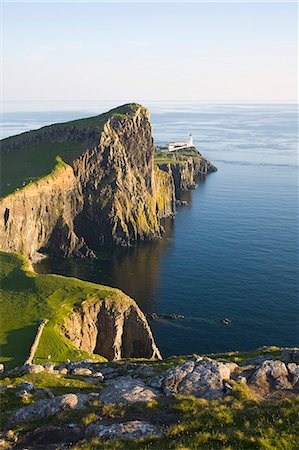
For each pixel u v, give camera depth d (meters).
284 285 114.12
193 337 92.31
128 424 26.31
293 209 188.38
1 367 53.19
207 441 23.73
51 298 82.06
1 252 107.38
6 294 84.50
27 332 70.19
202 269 127.50
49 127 187.25
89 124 177.88
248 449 22.70
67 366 43.25
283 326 95.38
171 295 112.00
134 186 178.88
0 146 191.12
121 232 164.88
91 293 83.94
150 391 31.36
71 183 164.75
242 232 159.38
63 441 25.92
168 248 150.25
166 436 24.77
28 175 159.25
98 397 31.56
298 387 31.53
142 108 189.62
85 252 151.12
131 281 123.50
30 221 144.62
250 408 27.31
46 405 30.03
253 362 39.19
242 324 96.56
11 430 27.55
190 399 29.14
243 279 118.81
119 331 82.12
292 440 23.16
